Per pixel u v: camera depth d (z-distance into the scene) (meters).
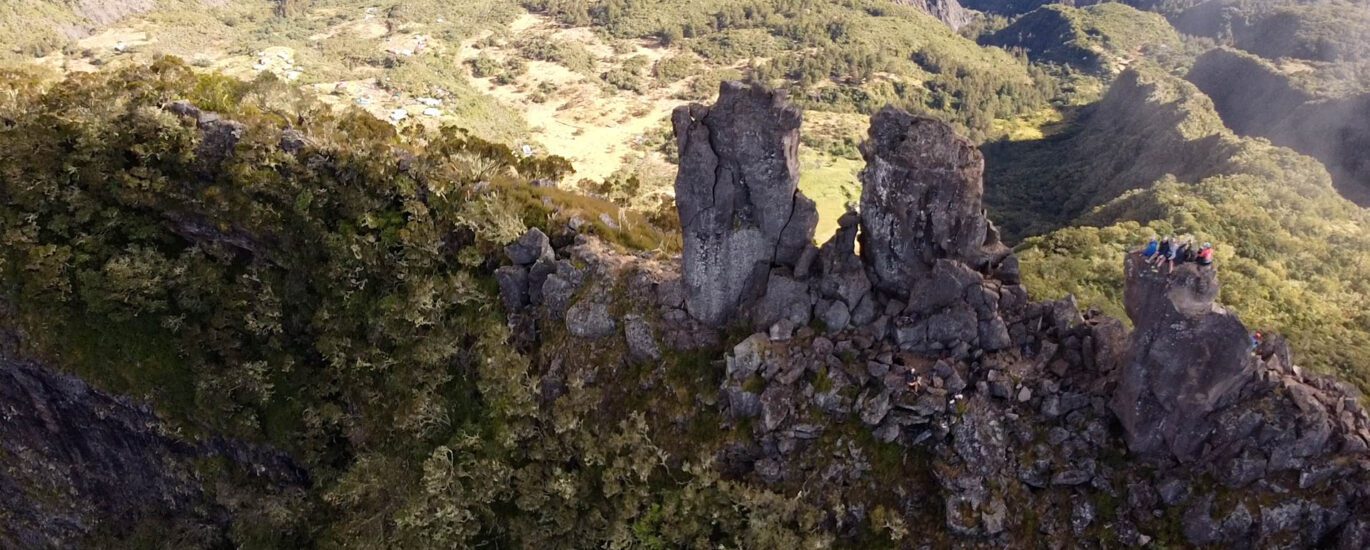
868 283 39.75
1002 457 35.47
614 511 40.91
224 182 52.72
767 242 41.16
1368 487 30.12
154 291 52.09
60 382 53.06
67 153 54.06
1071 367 36.88
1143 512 33.44
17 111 55.34
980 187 37.09
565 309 46.41
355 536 44.62
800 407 39.12
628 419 42.34
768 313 41.41
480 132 174.62
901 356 38.56
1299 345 70.75
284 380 51.66
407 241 49.38
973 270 37.66
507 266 48.50
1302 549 30.94
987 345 37.75
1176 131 158.62
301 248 52.03
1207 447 33.00
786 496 38.59
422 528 42.72
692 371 42.69
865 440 37.84
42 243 53.34
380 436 47.88
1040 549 34.09
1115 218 126.12
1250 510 31.42
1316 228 107.69
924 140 36.09
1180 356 31.84
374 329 49.31
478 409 46.06
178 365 52.41
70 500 57.06
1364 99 167.88
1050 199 178.38
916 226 37.84
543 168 59.38
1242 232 103.94
